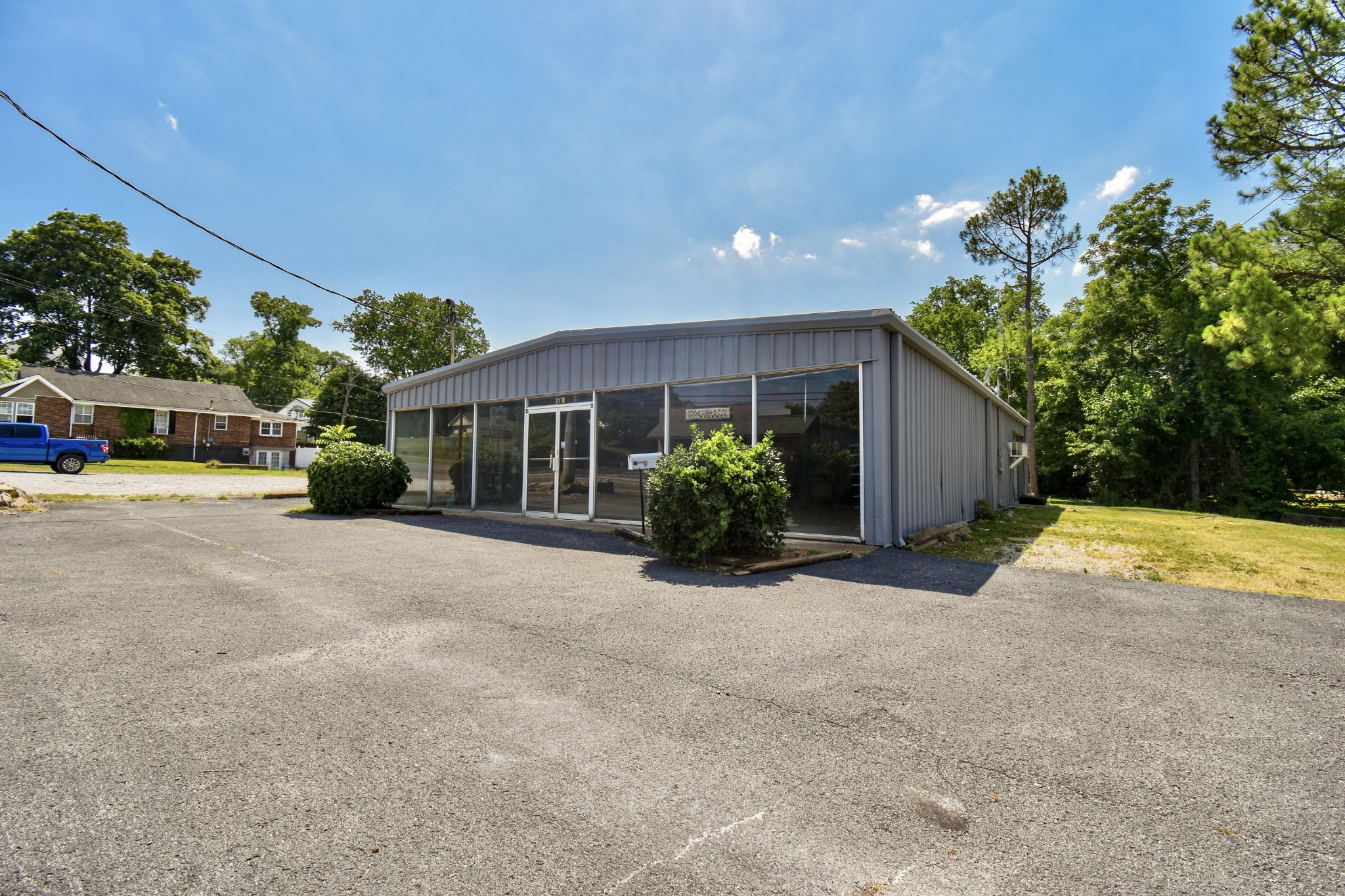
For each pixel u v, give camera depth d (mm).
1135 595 5027
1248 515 19016
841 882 1568
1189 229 21875
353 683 2881
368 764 2125
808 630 3883
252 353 54594
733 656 3371
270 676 2938
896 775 2143
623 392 9516
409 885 1511
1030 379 23469
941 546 7723
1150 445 20938
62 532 7594
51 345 38719
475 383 11969
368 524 9133
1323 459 19250
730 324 8281
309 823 1768
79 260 39156
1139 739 2465
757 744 2357
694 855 1665
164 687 2770
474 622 3938
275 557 6113
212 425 40406
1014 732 2508
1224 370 19516
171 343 44125
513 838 1727
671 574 5535
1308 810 1962
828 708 2717
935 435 9305
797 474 7773
